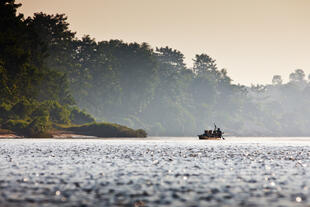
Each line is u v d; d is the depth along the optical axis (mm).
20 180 72062
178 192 61500
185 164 102500
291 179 75625
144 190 62938
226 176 79125
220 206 52531
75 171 85688
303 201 55625
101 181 71562
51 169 89125
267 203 54312
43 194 59250
